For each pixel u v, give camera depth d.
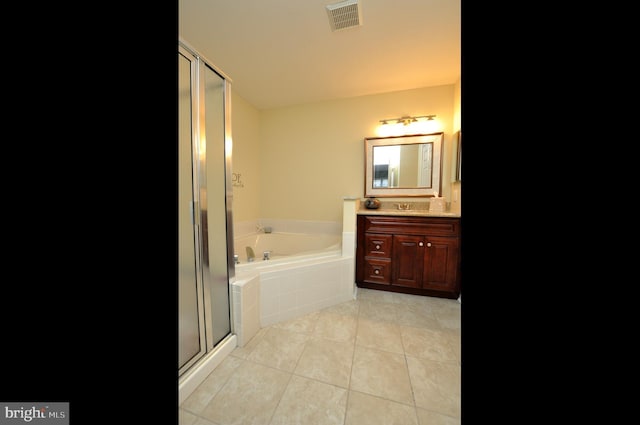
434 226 2.09
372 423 0.95
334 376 1.20
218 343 1.32
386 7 1.48
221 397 1.06
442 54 1.95
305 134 2.94
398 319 1.77
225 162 1.38
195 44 1.81
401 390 1.11
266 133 3.08
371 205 2.59
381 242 2.22
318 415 0.98
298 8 1.47
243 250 2.65
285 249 2.89
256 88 2.54
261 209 3.16
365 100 2.72
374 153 2.70
